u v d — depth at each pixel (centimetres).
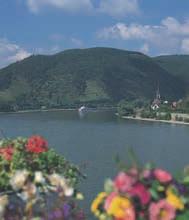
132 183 464
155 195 460
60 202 582
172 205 452
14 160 723
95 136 10956
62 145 8712
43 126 13325
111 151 7975
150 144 9850
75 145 8762
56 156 760
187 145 9656
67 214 579
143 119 18500
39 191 585
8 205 556
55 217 571
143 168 482
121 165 493
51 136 10400
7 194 589
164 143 10106
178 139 11044
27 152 745
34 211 564
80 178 912
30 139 755
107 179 488
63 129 12575
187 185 480
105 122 16512
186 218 454
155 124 16262
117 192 467
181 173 489
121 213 452
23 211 559
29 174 591
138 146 9412
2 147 774
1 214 546
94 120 17462
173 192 463
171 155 8050
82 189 3206
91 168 5169
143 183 468
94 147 8600
